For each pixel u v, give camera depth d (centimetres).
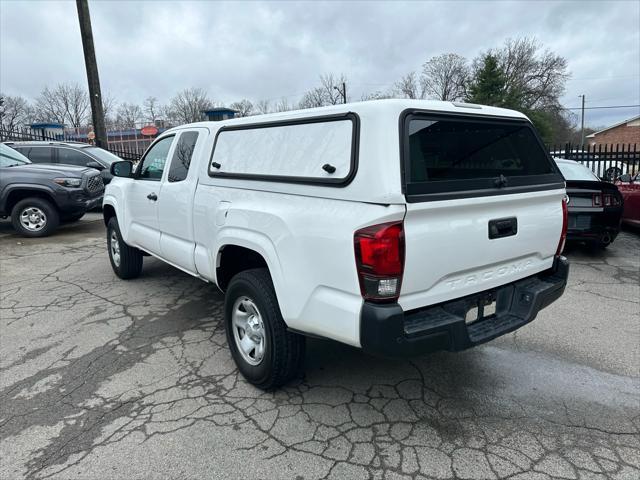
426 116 249
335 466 243
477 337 268
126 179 530
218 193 343
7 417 287
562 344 391
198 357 367
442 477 235
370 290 231
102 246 783
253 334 317
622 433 271
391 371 344
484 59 4566
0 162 878
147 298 507
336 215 243
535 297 299
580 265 655
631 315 458
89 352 376
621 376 337
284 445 260
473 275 271
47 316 455
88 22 1427
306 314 265
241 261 359
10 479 234
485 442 262
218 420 283
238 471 240
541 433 271
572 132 6456
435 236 241
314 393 314
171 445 260
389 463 245
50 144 1136
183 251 404
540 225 306
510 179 284
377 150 230
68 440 265
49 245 790
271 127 304
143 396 310
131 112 5744
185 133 413
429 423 280
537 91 5597
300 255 263
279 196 286
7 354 373
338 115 254
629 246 779
